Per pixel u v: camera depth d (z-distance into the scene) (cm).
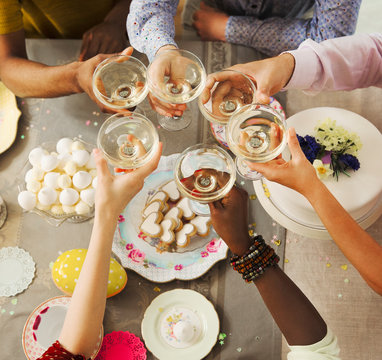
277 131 77
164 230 88
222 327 87
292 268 89
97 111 102
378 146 89
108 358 84
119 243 89
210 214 88
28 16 124
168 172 94
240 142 76
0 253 92
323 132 87
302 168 75
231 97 85
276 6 121
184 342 84
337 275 88
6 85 102
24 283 90
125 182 76
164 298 87
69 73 96
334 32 106
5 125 100
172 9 105
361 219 87
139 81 88
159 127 99
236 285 89
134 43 103
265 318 87
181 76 87
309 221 88
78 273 85
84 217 93
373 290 81
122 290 89
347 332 85
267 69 90
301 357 76
